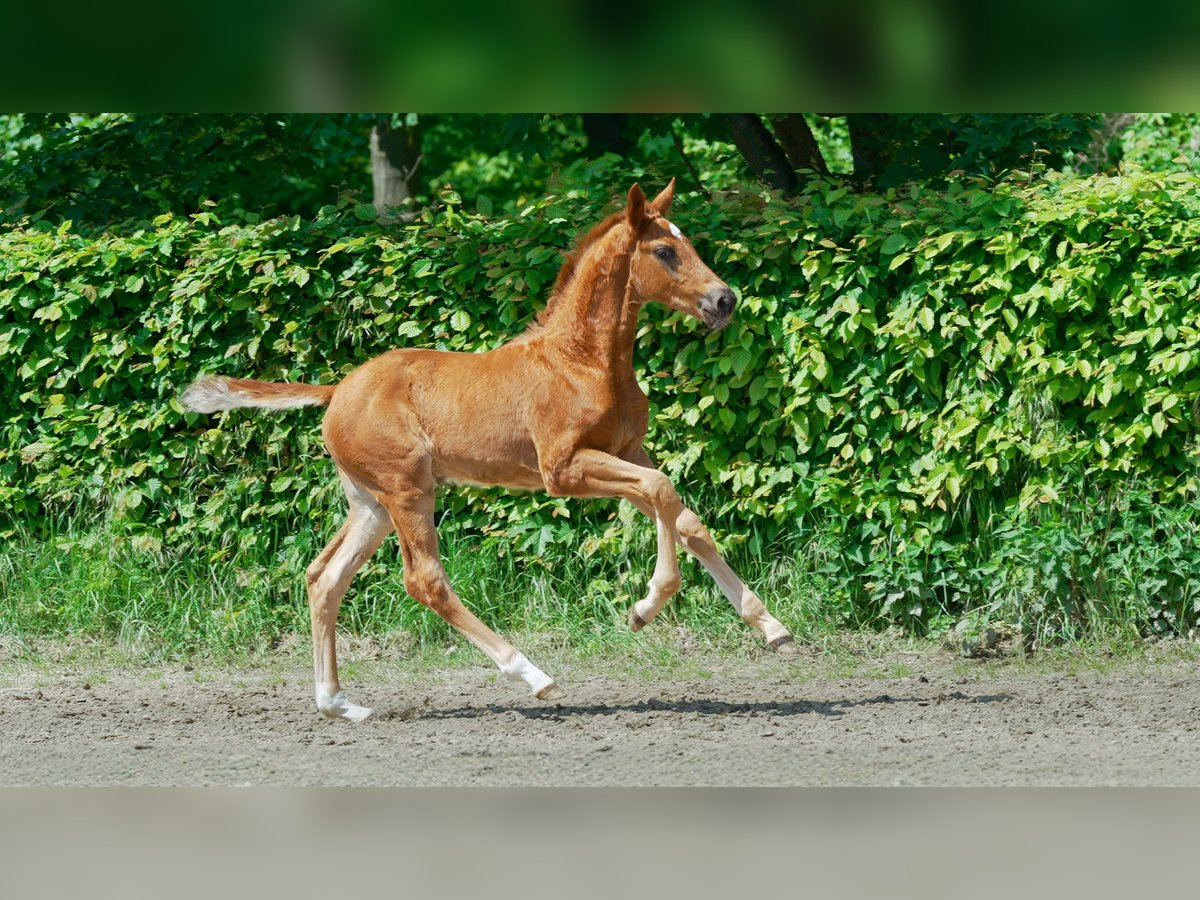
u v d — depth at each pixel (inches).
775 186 528.7
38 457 431.8
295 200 805.9
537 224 417.1
